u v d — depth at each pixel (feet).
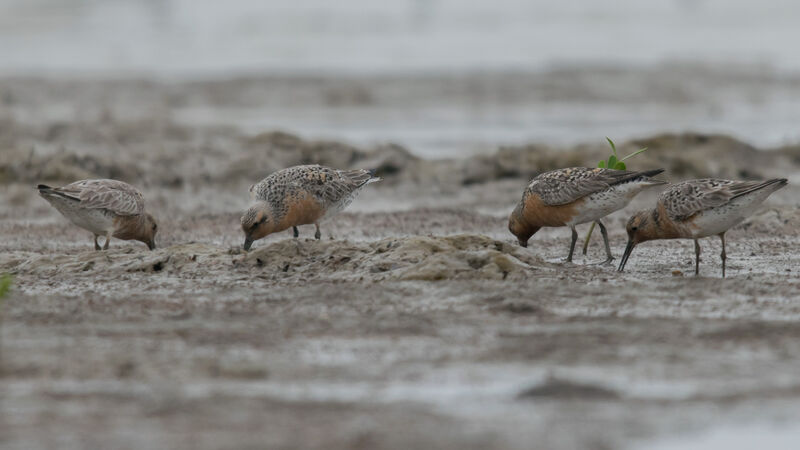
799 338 58.03
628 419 45.96
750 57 262.88
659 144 138.62
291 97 213.25
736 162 137.08
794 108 202.80
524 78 230.89
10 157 128.67
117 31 317.83
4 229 106.22
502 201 124.77
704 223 75.92
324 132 176.65
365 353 55.98
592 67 243.40
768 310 65.21
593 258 87.40
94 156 131.85
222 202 125.18
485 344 57.47
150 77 237.86
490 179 133.39
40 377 51.98
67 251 93.35
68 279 76.13
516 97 213.66
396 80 229.86
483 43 290.15
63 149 132.36
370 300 67.67
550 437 43.78
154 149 138.10
